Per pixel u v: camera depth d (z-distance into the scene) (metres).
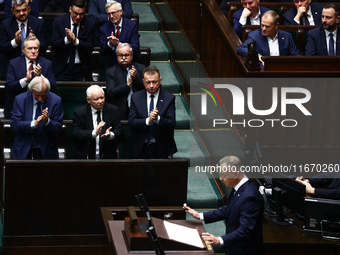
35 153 19.19
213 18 23.31
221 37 22.17
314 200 17.25
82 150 19.06
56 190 17.78
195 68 26.59
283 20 24.41
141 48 25.02
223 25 22.27
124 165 17.88
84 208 18.02
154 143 19.69
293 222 18.14
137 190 18.08
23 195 17.64
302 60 18.22
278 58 18.14
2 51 23.41
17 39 22.78
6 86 21.27
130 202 18.09
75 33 23.75
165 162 18.00
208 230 20.56
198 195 21.88
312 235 17.30
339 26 21.34
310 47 21.39
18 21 23.64
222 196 21.86
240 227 14.93
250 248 15.33
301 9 23.45
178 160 18.05
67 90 22.16
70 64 23.62
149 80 19.17
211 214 15.98
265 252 17.08
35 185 17.64
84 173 17.80
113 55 23.45
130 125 19.42
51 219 17.92
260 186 19.09
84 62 24.02
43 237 17.97
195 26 26.86
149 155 19.67
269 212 18.78
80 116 19.09
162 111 19.56
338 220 17.14
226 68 21.41
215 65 23.27
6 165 17.36
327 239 17.03
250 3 22.16
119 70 21.38
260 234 15.52
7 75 21.50
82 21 23.83
